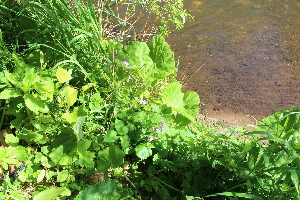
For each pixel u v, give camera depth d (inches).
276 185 75.7
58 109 90.6
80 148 81.9
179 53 203.3
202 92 166.6
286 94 164.9
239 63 193.0
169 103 94.0
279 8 267.0
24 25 105.0
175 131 94.0
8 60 93.8
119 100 98.2
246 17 251.6
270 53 203.3
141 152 88.0
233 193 71.0
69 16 95.9
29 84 78.0
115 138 86.4
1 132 94.7
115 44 106.4
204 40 218.8
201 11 260.4
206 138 101.9
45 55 96.9
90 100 91.3
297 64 191.8
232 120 144.7
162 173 93.6
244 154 80.7
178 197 87.6
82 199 76.0
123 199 77.5
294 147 75.3
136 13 239.5
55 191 73.2
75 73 101.3
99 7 139.2
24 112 86.7
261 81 175.9
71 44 99.4
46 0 101.4
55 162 81.7
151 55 103.5
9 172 86.6
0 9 105.3
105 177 84.6
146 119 89.2
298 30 232.1
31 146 93.1
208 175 86.7
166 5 153.9
